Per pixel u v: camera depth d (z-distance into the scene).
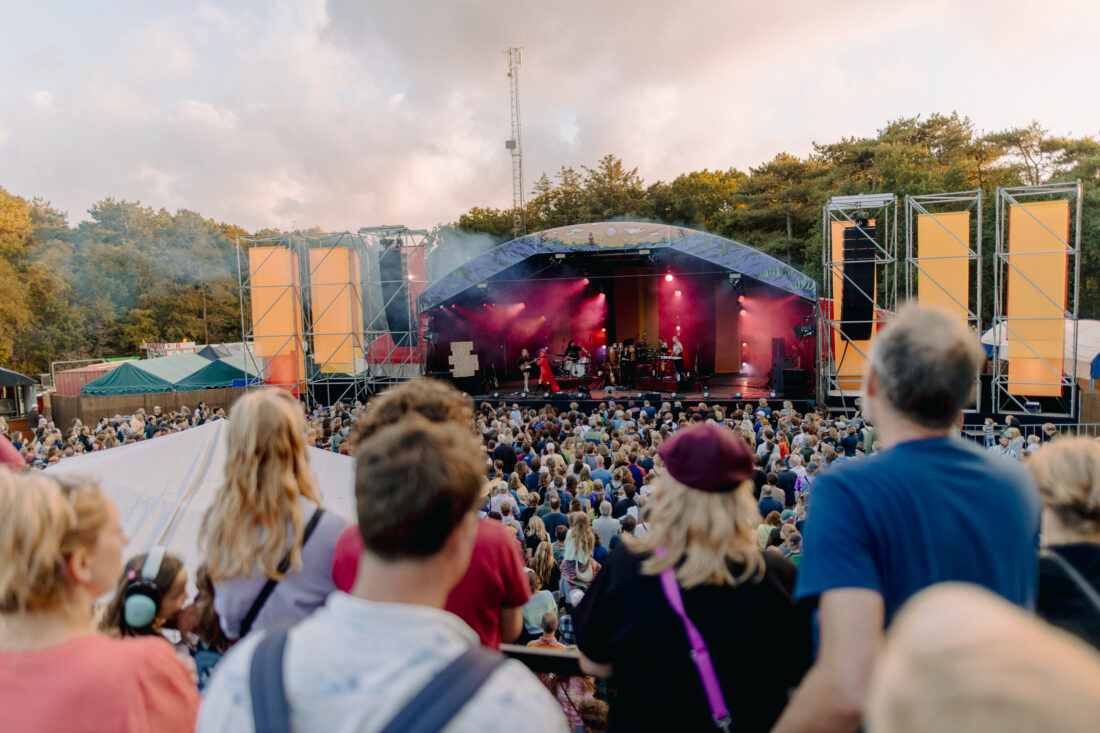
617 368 25.92
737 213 42.06
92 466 4.93
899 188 33.47
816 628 1.90
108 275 52.91
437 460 1.31
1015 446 11.34
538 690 1.21
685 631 1.84
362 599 1.30
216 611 2.23
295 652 1.20
